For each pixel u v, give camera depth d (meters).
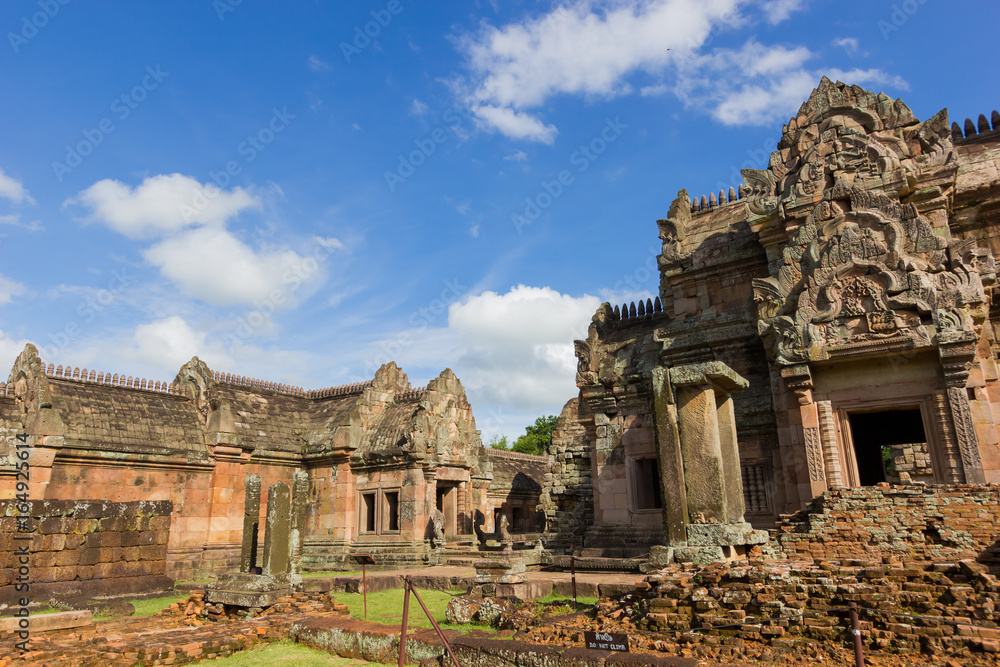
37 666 9.49
